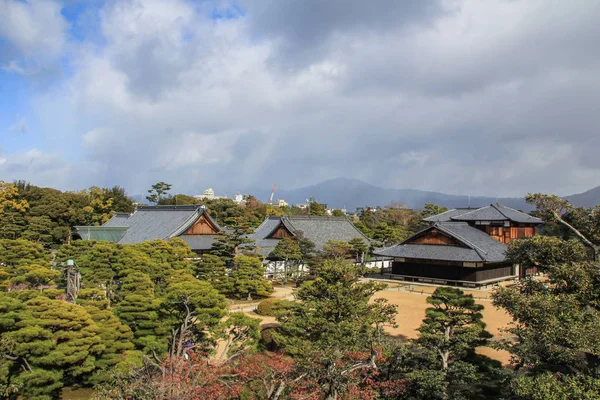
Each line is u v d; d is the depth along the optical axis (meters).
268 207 122.00
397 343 23.89
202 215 63.81
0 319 21.88
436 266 58.66
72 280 40.47
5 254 45.91
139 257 38.94
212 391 18.69
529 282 20.52
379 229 83.19
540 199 22.50
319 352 21.17
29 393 20.19
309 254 60.34
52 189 91.62
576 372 17.25
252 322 25.39
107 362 22.64
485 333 25.48
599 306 18.30
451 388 22.09
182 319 26.27
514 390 16.30
